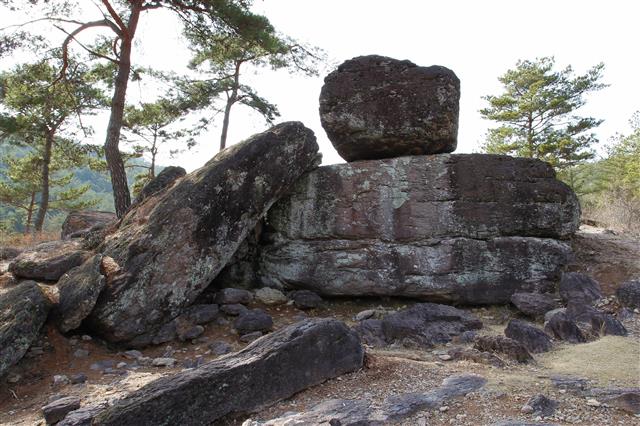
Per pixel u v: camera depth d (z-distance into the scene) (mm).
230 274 8336
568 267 8117
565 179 29453
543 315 6887
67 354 6027
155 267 6688
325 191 8359
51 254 7566
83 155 22984
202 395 4113
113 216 14320
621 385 4219
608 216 14492
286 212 8461
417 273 7852
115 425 3836
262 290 8172
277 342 4605
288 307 7949
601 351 5129
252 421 3965
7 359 5359
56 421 4430
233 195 7344
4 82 14625
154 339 6539
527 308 7035
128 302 6430
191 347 6523
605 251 8648
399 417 3879
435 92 8391
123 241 7102
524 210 7941
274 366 4418
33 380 5504
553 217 7965
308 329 4707
